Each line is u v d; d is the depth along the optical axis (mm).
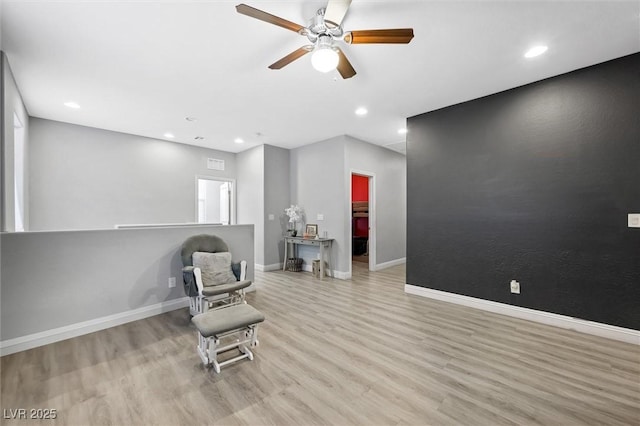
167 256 3332
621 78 2518
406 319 3070
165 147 5453
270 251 5871
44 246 2541
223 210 6957
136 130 4797
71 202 4418
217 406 1694
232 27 2145
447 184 3691
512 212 3148
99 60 2588
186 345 2473
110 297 2900
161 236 3291
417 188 4004
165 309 3291
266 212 5805
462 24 2096
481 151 3387
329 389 1855
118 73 2828
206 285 3109
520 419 1585
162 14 1990
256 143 5727
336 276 5160
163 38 2270
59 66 2682
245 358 2246
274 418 1597
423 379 1963
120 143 4898
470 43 2324
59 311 2598
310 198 5734
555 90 2867
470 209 3480
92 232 2809
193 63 2650
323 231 5449
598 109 2629
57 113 3941
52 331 2549
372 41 1950
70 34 2201
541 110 2953
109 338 2615
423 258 3941
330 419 1589
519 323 2943
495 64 2654
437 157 3791
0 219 2438
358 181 8211
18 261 2412
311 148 5711
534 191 2998
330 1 1649
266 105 3666
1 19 2008
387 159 6156
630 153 2484
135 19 2039
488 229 3330
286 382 1931
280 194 6062
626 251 2506
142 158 5156
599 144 2625
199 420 1579
